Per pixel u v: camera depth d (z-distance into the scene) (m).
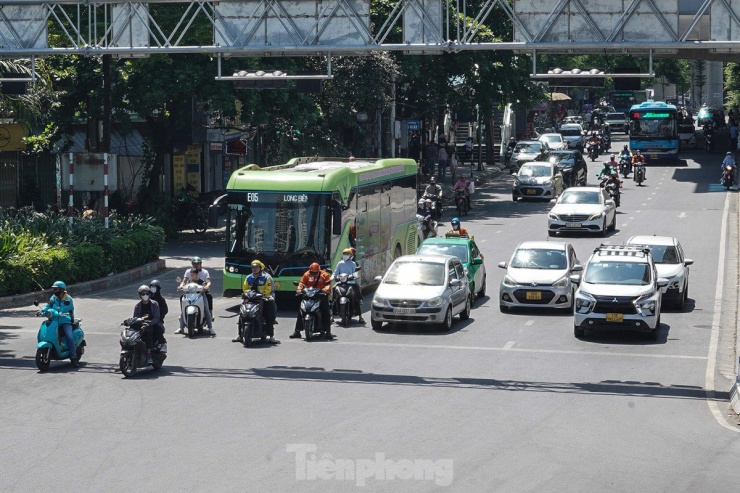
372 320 51.94
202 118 105.94
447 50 47.66
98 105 85.44
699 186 123.38
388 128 125.94
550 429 33.06
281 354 45.84
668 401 37.44
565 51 48.50
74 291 62.72
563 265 58.16
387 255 68.19
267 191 57.25
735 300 60.34
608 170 108.69
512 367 43.25
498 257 76.56
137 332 41.31
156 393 38.12
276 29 49.16
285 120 94.00
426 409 35.72
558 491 26.55
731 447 31.25
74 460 29.36
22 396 37.72
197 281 51.06
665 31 46.25
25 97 71.50
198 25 81.06
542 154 127.62
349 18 48.47
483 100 124.00
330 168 62.44
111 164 71.44
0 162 89.06
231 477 27.55
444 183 136.00
